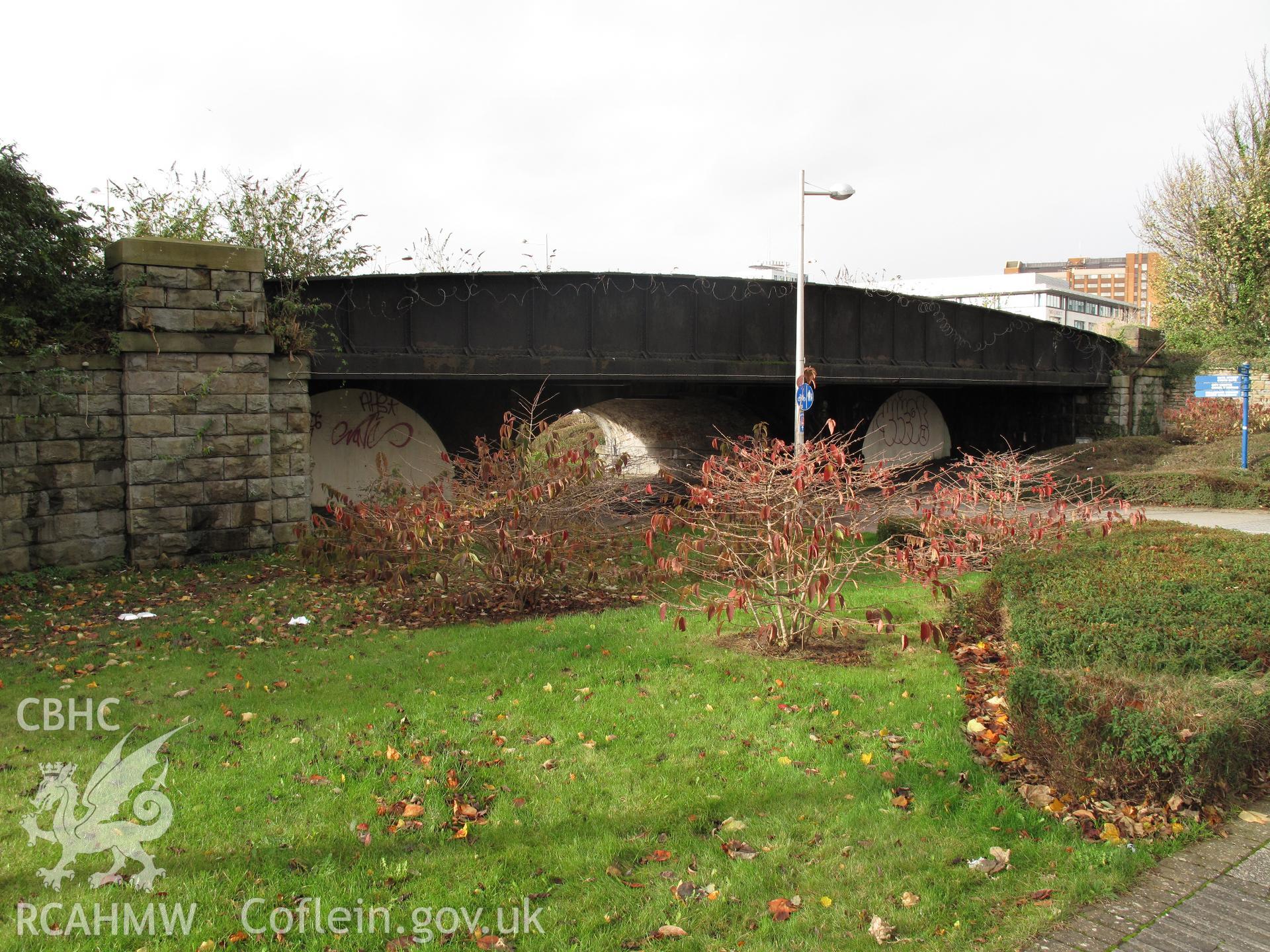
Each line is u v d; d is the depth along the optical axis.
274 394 14.10
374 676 7.38
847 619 9.10
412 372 15.89
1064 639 6.69
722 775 5.57
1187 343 36.09
